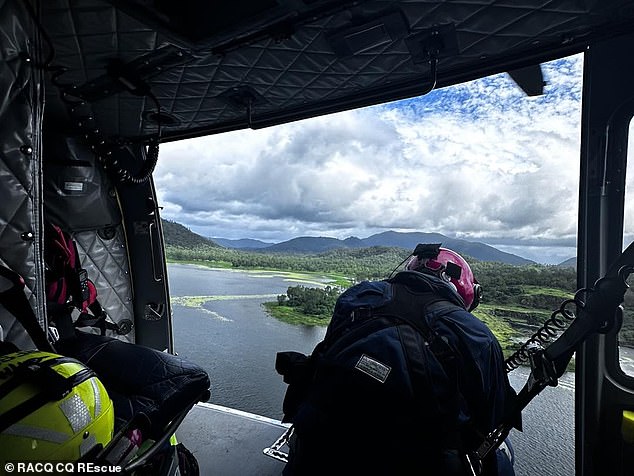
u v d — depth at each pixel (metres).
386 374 0.96
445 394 0.96
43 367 0.95
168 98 2.51
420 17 1.63
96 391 1.04
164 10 1.63
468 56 1.92
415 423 0.94
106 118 2.87
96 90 2.34
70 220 3.05
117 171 2.59
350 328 1.15
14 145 1.30
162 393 1.71
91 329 3.29
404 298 1.18
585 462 1.75
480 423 1.05
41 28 1.38
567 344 1.24
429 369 0.97
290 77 2.20
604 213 1.72
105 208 3.28
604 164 1.70
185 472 1.81
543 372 1.26
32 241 1.36
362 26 1.68
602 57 1.70
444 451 0.95
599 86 1.71
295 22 1.66
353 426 0.96
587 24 1.64
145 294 3.60
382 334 1.05
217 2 1.66
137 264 3.58
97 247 3.32
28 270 1.35
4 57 1.26
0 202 1.28
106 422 1.04
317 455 0.99
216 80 2.25
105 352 1.93
